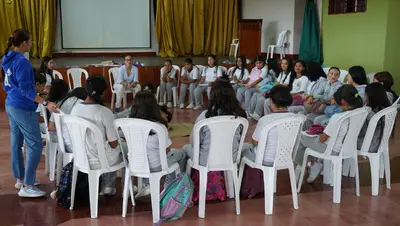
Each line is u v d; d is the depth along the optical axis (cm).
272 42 961
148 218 315
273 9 945
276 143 317
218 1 1039
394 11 700
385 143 367
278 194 363
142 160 304
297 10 883
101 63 863
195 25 1032
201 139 316
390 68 721
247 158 337
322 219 314
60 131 348
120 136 338
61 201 333
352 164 402
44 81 413
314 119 464
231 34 1058
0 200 344
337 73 489
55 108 333
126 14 997
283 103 321
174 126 600
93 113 308
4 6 895
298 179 381
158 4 995
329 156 343
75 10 961
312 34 845
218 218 316
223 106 313
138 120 295
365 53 744
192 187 319
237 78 716
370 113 358
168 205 308
